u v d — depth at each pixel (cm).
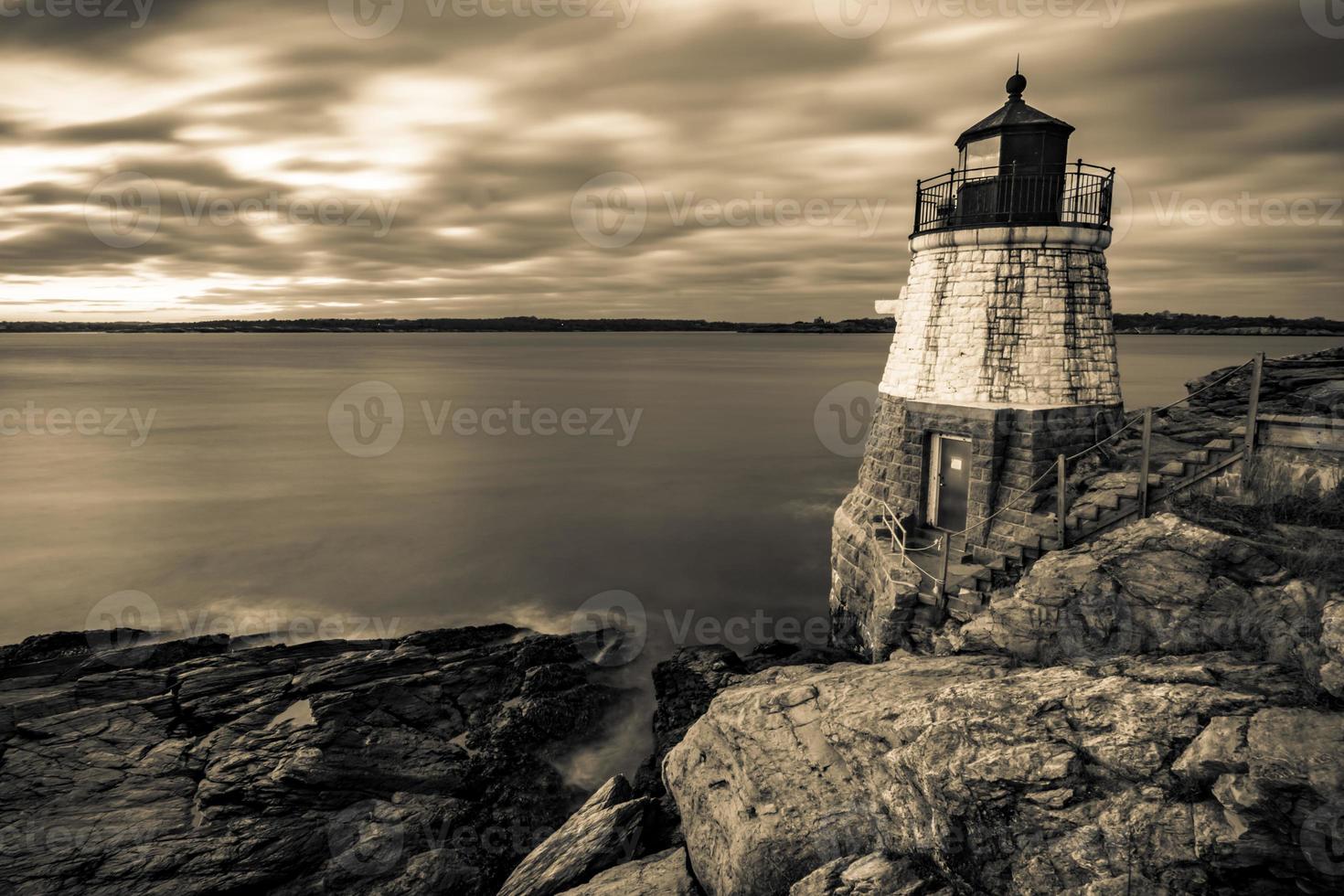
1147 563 1070
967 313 1714
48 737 1633
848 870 845
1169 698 755
